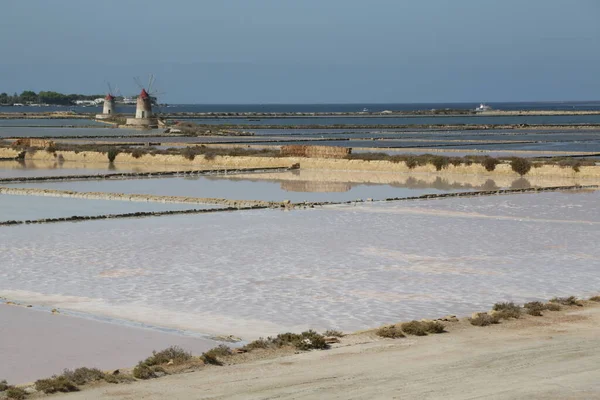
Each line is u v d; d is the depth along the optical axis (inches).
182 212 1882.4
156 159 3666.3
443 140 5187.0
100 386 689.0
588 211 1900.8
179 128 6815.9
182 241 1482.5
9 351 813.9
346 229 1620.3
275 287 1114.7
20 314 961.5
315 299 1046.4
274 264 1270.9
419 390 657.6
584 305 1004.6
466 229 1620.3
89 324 919.0
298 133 6461.6
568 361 740.7
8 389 674.8
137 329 898.7
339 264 1270.9
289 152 3535.9
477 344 810.2
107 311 983.0
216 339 860.0
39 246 1428.4
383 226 1659.7
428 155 3344.0
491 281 1157.7
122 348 824.3
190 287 1112.2
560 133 6397.6
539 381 678.5
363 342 828.6
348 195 2298.2
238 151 3762.3
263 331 896.9
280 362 754.2
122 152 3774.6
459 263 1283.2
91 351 813.9
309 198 2215.8
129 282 1143.0
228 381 693.3
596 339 826.2
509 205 2009.1
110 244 1450.5
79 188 2504.9
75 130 6894.7
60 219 1750.7
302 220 1753.2
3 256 1336.1
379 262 1289.4
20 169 3309.5
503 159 3216.0
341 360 756.6
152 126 7431.1
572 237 1529.3
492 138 5516.7
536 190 2369.6
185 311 983.6
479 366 727.7
